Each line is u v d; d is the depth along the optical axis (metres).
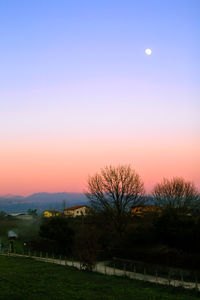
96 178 65.88
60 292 27.52
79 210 126.38
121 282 32.91
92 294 27.09
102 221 62.47
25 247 65.94
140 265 42.25
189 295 27.64
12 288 29.00
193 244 39.94
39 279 33.31
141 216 63.16
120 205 62.00
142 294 27.31
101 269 42.31
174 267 38.28
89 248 40.84
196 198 78.00
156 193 80.00
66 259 51.88
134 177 64.88
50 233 58.72
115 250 48.91
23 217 132.50
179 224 43.09
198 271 35.28
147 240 47.09
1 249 66.94
